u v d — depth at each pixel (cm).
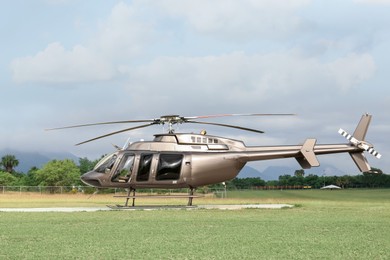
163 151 2658
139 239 1291
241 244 1198
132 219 1883
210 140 2739
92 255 1045
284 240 1268
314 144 2783
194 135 2712
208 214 2164
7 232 1438
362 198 6284
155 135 2727
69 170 11325
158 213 2227
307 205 2981
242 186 14912
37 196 5569
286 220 1833
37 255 1044
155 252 1084
